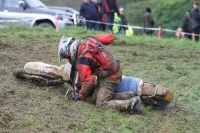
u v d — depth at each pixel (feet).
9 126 48.78
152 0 362.74
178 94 67.87
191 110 62.18
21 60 76.95
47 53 85.35
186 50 107.04
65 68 60.34
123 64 82.84
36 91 60.64
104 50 57.62
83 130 50.01
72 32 113.19
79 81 59.16
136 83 60.13
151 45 109.60
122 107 56.44
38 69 62.39
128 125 52.60
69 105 56.95
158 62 87.81
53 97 59.31
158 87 59.98
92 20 129.18
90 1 130.00
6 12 123.24
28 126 49.44
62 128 49.78
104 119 54.08
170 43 119.24
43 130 48.65
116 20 134.31
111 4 132.46
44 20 124.98
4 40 91.45
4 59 75.82
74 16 129.70
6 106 53.83
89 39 58.29
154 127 54.29
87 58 57.00
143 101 60.70
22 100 56.75
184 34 151.12
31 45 90.89
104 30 133.80
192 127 55.83
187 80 76.07
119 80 58.75
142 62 86.53
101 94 57.82
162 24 315.37
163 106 61.36
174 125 55.36
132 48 101.40
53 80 63.00
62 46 57.77
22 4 124.67
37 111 53.11
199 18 146.41
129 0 370.73
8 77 65.31
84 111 55.42
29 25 123.34
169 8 316.40
